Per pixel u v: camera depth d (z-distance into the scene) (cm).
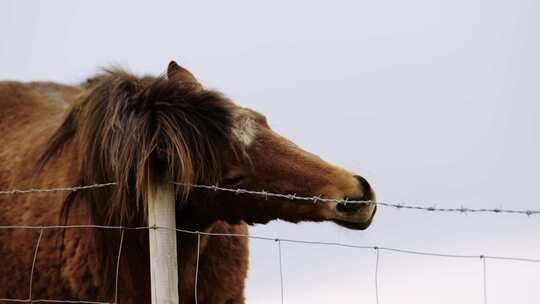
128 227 1071
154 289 940
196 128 1019
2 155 1277
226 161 1032
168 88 1041
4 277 1178
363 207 1000
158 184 991
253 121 1060
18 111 1353
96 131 1074
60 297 1148
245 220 1062
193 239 1097
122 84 1075
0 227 1137
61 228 1138
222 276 1180
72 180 1138
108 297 1119
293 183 1016
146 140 1009
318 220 1020
